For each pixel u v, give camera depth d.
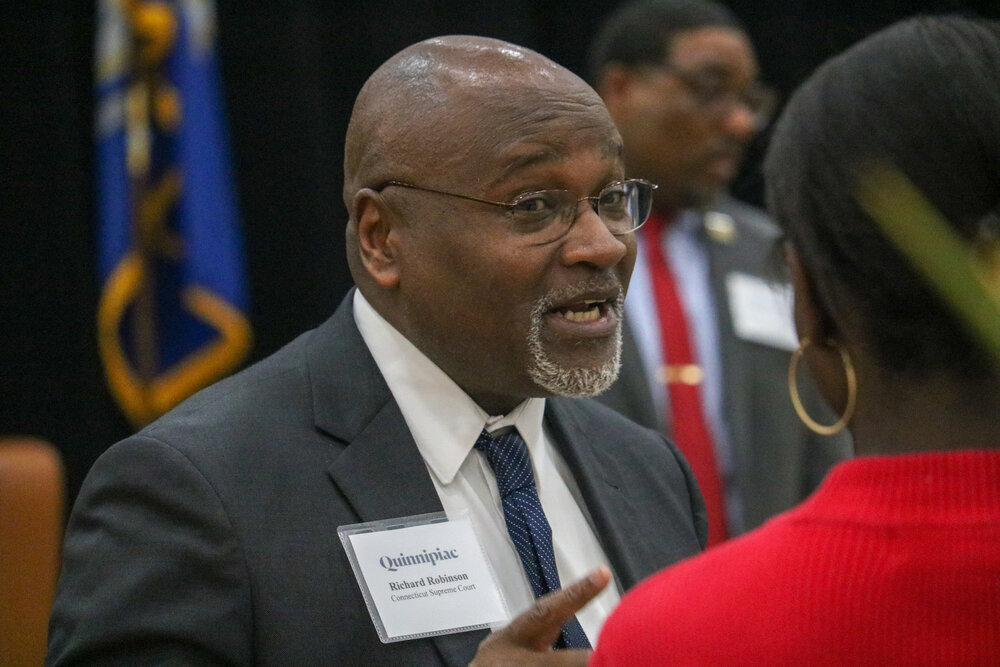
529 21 9.37
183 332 7.70
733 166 7.18
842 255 2.22
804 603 2.13
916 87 2.18
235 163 8.37
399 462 3.65
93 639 3.26
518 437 3.88
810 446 6.81
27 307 7.57
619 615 2.35
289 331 8.44
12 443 6.04
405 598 3.42
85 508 3.50
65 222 7.64
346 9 8.79
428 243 3.65
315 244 8.47
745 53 7.16
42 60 7.61
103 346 7.52
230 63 8.38
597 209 3.68
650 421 6.58
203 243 7.70
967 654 2.04
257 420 3.60
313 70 8.52
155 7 7.79
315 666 3.30
